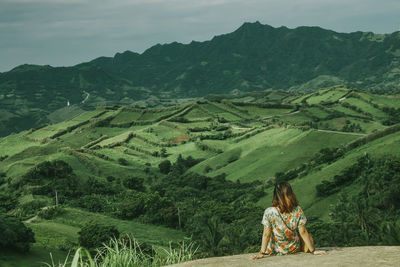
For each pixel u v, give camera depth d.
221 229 51.75
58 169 141.38
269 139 189.50
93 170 180.00
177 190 140.38
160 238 76.44
